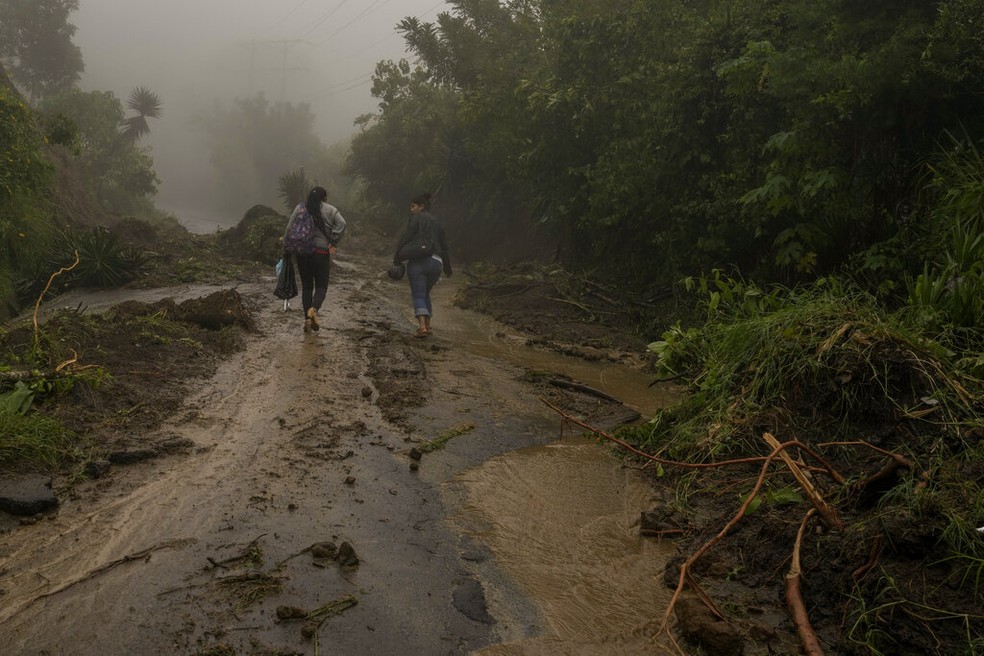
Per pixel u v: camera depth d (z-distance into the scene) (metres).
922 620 2.45
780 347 4.50
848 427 4.00
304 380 6.03
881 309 4.95
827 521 3.05
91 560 3.02
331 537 3.34
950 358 4.09
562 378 6.66
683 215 9.73
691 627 2.68
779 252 7.64
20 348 5.39
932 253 6.26
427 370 6.74
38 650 2.40
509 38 19.88
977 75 6.76
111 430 4.43
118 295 11.02
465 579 3.07
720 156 9.77
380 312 9.92
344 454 4.41
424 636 2.63
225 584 2.88
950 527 2.65
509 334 8.95
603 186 11.02
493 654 2.56
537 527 3.63
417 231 8.36
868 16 7.46
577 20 12.48
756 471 4.07
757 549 3.21
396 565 3.13
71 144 14.57
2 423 3.94
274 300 10.28
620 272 11.52
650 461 4.52
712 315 6.18
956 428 3.42
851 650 2.48
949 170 6.49
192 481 3.88
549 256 14.53
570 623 2.79
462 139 20.28
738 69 8.18
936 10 7.15
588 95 12.12
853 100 6.95
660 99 10.45
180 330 6.96
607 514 3.81
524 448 4.80
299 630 2.61
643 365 7.62
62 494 3.62
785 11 8.56
